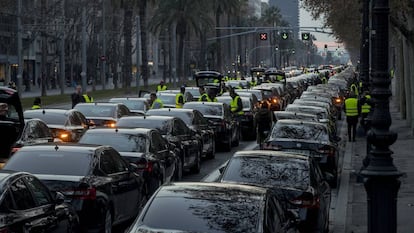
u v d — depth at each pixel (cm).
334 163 4722
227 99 8706
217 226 1933
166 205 2023
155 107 7662
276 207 2158
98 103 6544
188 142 5228
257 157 3017
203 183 2217
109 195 2983
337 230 3594
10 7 17150
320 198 2933
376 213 2577
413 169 5881
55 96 17950
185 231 1919
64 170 2902
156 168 3859
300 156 3066
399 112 13100
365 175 2580
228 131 7119
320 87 12644
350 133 8312
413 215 3922
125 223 3303
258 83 16088
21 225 2141
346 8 10800
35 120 4738
